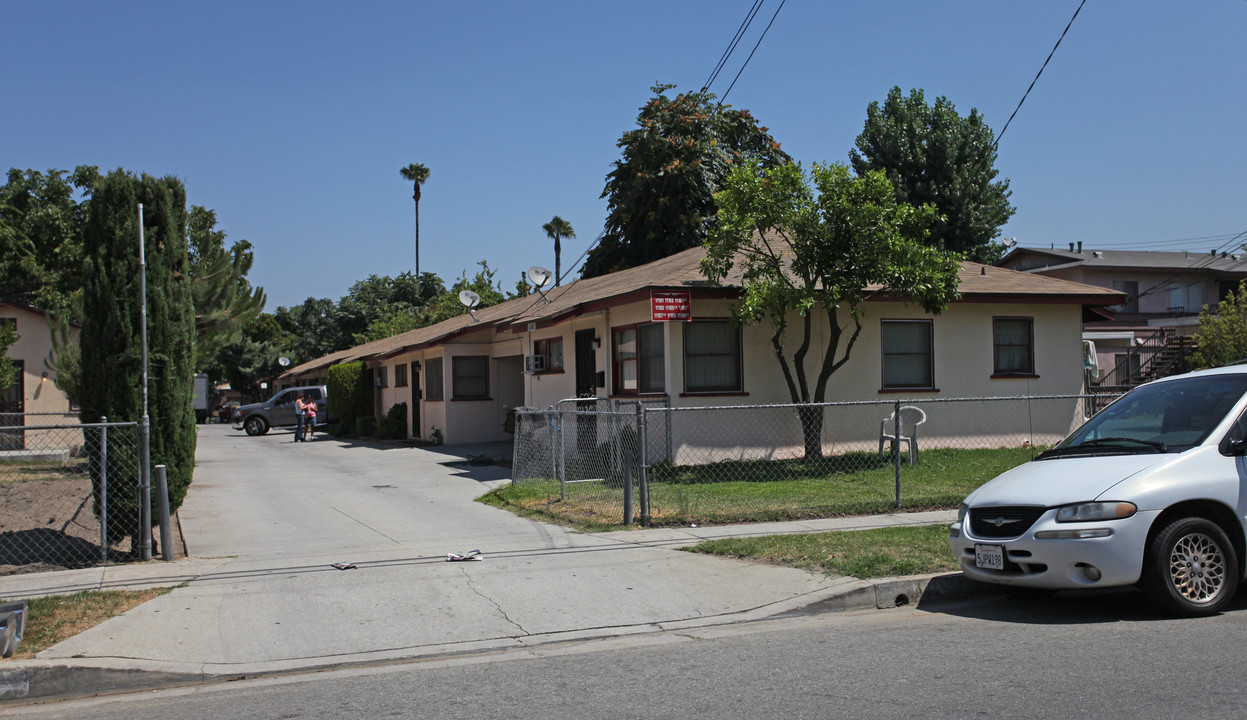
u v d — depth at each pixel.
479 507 12.41
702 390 15.44
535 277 20.88
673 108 35.56
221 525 11.14
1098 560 6.22
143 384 8.91
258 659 6.07
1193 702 4.64
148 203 9.25
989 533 6.82
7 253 35.00
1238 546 6.59
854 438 16.66
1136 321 36.44
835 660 5.69
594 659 5.99
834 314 15.13
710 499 11.76
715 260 14.39
